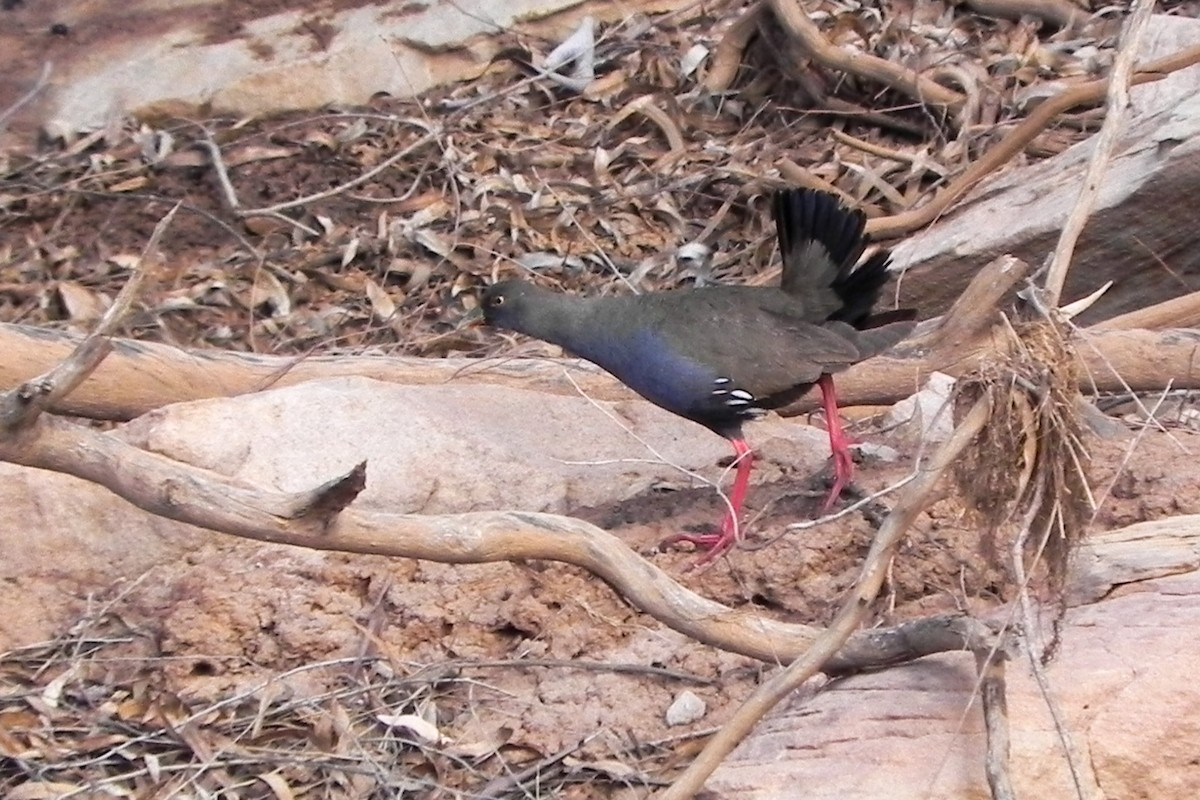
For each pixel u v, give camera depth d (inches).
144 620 366.0
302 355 502.9
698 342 377.7
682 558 370.6
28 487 382.3
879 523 366.6
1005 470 284.8
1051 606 336.8
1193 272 545.3
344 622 358.6
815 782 295.6
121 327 589.0
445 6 740.0
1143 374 452.1
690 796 289.1
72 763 333.1
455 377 472.7
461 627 358.9
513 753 332.2
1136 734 297.4
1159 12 703.7
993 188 584.7
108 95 697.0
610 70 730.8
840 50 679.1
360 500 382.9
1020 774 293.3
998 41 705.0
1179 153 517.3
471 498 390.9
